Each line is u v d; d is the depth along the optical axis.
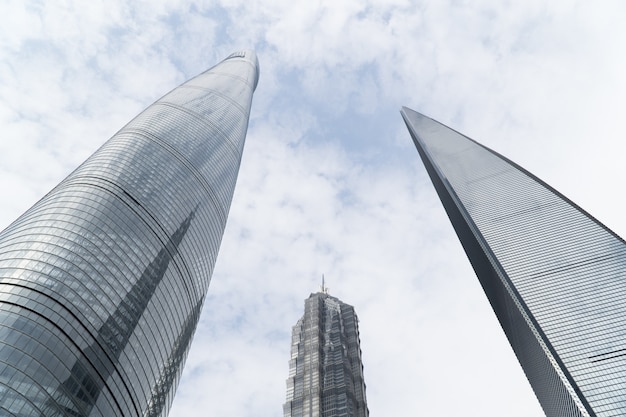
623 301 153.38
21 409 68.06
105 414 82.00
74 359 79.94
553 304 162.38
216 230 153.50
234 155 191.88
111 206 112.12
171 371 112.25
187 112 182.88
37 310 81.06
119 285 98.25
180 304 119.69
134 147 141.50
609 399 130.00
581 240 183.50
